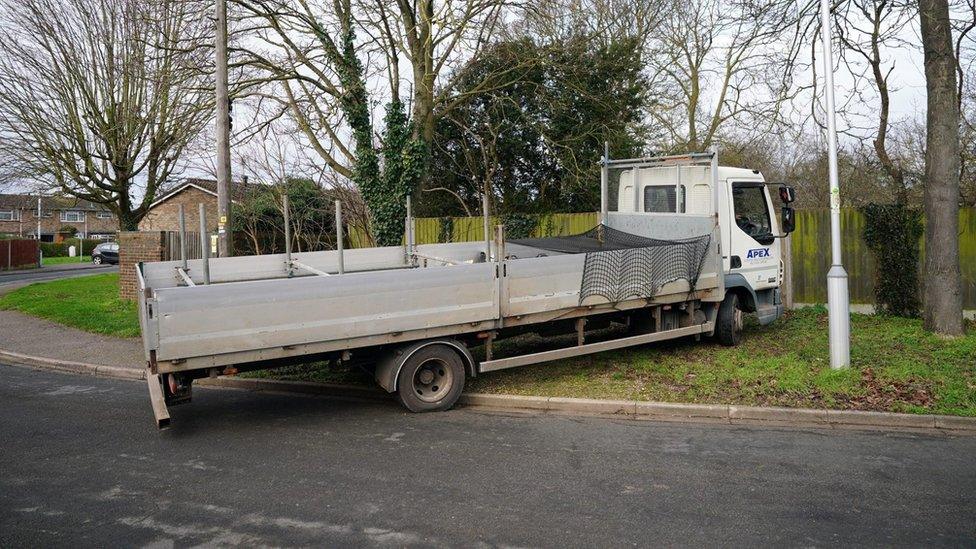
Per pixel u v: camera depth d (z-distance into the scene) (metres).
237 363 6.15
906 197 13.77
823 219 13.45
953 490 4.93
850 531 4.26
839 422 6.75
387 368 7.06
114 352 10.80
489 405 7.55
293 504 4.78
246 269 8.55
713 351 9.58
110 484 5.23
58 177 22.42
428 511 4.62
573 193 20.78
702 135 24.30
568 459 5.69
